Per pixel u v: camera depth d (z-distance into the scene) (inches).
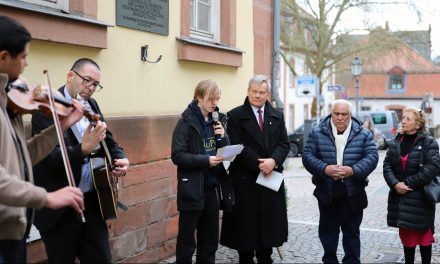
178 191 191.6
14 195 98.3
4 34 103.3
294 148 928.9
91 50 197.3
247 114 215.0
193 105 195.3
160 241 237.8
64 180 141.3
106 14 204.8
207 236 196.9
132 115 219.8
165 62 240.5
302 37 1138.7
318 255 253.3
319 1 1090.1
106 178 143.2
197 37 276.4
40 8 173.3
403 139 219.8
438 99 1352.1
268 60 339.6
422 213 213.8
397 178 217.6
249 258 223.9
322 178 209.2
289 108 1494.8
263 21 331.6
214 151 196.4
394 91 1984.5
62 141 114.7
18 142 109.4
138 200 222.5
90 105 156.0
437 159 210.7
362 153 209.9
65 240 143.9
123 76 214.7
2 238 105.2
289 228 315.9
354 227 210.4
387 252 258.7
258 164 211.5
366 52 1128.2
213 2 290.7
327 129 212.5
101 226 147.9
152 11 229.3
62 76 184.1
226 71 291.7
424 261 220.8
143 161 224.7
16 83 113.7
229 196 200.7
